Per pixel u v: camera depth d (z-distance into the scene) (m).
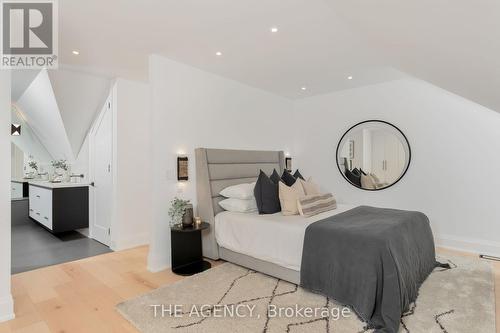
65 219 4.51
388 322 1.96
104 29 2.54
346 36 2.71
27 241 4.29
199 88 3.62
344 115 4.74
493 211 3.51
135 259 3.48
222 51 3.06
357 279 2.16
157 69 3.16
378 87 4.36
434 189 3.91
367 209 3.33
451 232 3.79
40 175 5.97
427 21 1.64
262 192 3.37
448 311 2.20
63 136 4.56
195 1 2.11
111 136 3.96
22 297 2.49
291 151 5.33
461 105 3.70
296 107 5.38
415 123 4.05
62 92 3.75
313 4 2.17
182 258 3.16
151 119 3.14
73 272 3.06
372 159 4.43
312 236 2.51
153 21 2.40
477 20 1.46
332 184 4.90
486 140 3.54
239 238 3.09
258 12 2.28
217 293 2.54
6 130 2.13
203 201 3.47
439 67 2.37
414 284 2.39
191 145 3.52
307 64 3.47
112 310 2.27
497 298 2.41
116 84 3.87
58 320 2.12
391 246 2.18
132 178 4.01
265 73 3.80
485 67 2.04
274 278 2.86
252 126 4.46
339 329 1.99
